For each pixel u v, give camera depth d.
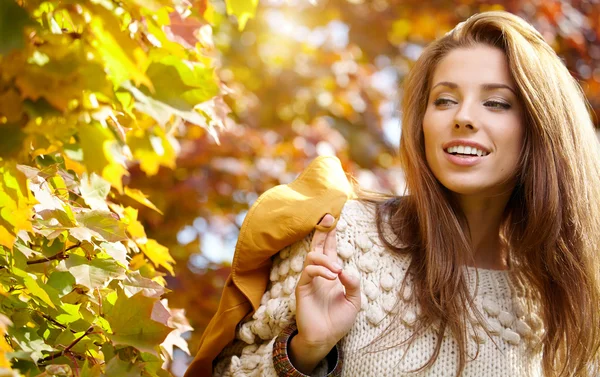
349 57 5.71
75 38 1.34
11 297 1.45
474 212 2.07
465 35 2.05
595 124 5.16
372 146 5.49
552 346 2.00
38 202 1.34
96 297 1.53
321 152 5.12
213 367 2.08
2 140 1.30
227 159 4.57
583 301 2.01
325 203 2.00
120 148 1.51
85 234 1.48
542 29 5.36
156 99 1.57
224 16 4.87
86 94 1.38
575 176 2.02
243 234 1.97
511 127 1.97
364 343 1.90
